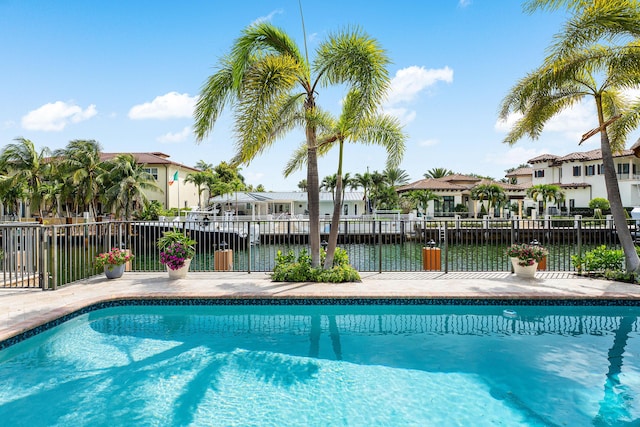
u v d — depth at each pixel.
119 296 6.38
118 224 9.02
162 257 7.88
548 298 6.44
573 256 8.62
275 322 6.02
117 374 4.17
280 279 7.69
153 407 3.50
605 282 7.52
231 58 7.48
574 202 37.38
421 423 3.23
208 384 3.95
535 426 3.17
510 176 48.62
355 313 6.44
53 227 6.88
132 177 27.02
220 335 5.43
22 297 6.27
